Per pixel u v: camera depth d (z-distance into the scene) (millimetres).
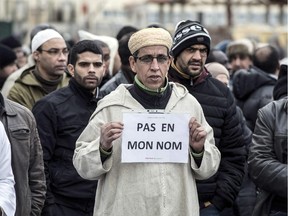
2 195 6305
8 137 6773
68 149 7887
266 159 7371
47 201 7777
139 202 6352
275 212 7441
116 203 6391
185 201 6441
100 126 6496
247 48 12406
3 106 6809
